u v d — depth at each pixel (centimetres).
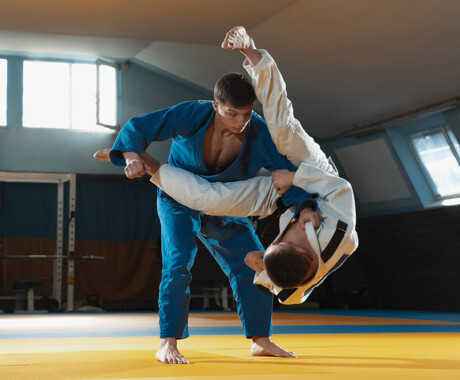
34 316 882
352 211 235
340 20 796
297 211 238
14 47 1130
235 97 237
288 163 267
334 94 1014
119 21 855
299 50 903
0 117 1173
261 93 243
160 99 1224
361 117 1068
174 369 230
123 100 1211
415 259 1189
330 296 1294
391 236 1231
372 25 791
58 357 284
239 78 242
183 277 265
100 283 1282
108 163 1209
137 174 244
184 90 1229
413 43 810
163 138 266
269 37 892
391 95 966
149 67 1212
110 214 1303
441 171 1101
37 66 1191
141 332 505
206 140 266
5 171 1143
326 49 879
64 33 912
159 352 265
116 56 1184
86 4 793
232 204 260
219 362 257
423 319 758
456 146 1033
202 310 1243
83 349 337
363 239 1300
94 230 1289
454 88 899
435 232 1133
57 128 1188
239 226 286
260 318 283
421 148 1091
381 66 886
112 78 1215
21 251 1231
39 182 1229
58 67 1198
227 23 855
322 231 232
